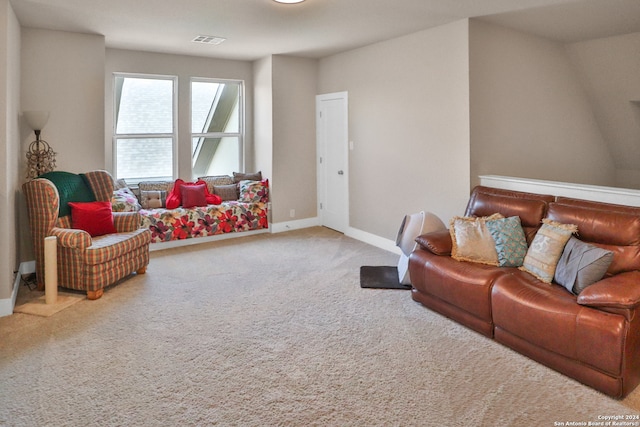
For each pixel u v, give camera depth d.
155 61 5.69
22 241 4.31
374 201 5.44
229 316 3.32
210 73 6.11
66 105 4.64
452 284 3.09
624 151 5.54
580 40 4.76
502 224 3.26
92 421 2.07
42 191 3.67
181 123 6.00
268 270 4.49
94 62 4.75
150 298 3.68
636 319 2.21
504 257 3.14
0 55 3.30
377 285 3.99
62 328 3.09
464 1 3.51
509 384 2.38
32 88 4.45
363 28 4.43
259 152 6.47
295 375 2.48
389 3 3.58
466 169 4.15
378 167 5.32
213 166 6.48
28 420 2.07
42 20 4.13
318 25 4.30
